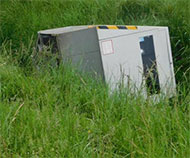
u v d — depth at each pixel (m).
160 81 5.15
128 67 4.91
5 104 4.21
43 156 3.52
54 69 4.89
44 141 3.59
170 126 3.92
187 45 6.39
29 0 7.90
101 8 7.55
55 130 3.76
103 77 4.77
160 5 7.54
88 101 4.44
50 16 7.44
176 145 3.70
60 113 4.15
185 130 3.88
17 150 3.62
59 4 7.79
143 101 4.38
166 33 5.23
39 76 4.86
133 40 4.94
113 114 4.21
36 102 4.40
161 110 4.17
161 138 3.71
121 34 4.84
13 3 7.77
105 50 4.75
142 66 5.02
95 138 3.78
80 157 3.53
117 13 7.48
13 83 4.69
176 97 4.39
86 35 4.79
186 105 4.38
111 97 4.51
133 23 7.08
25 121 3.94
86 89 4.60
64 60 5.01
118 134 3.81
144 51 5.05
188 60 6.22
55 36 5.07
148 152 3.47
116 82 4.83
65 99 4.52
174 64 6.23
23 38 6.97
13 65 5.21
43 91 4.60
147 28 5.07
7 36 7.13
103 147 3.57
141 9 7.56
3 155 3.43
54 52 5.18
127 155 3.51
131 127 3.96
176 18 6.93
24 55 5.85
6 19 7.36
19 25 7.25
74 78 4.83
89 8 7.61
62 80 4.77
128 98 4.39
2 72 4.89
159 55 5.16
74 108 4.18
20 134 3.73
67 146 3.58
